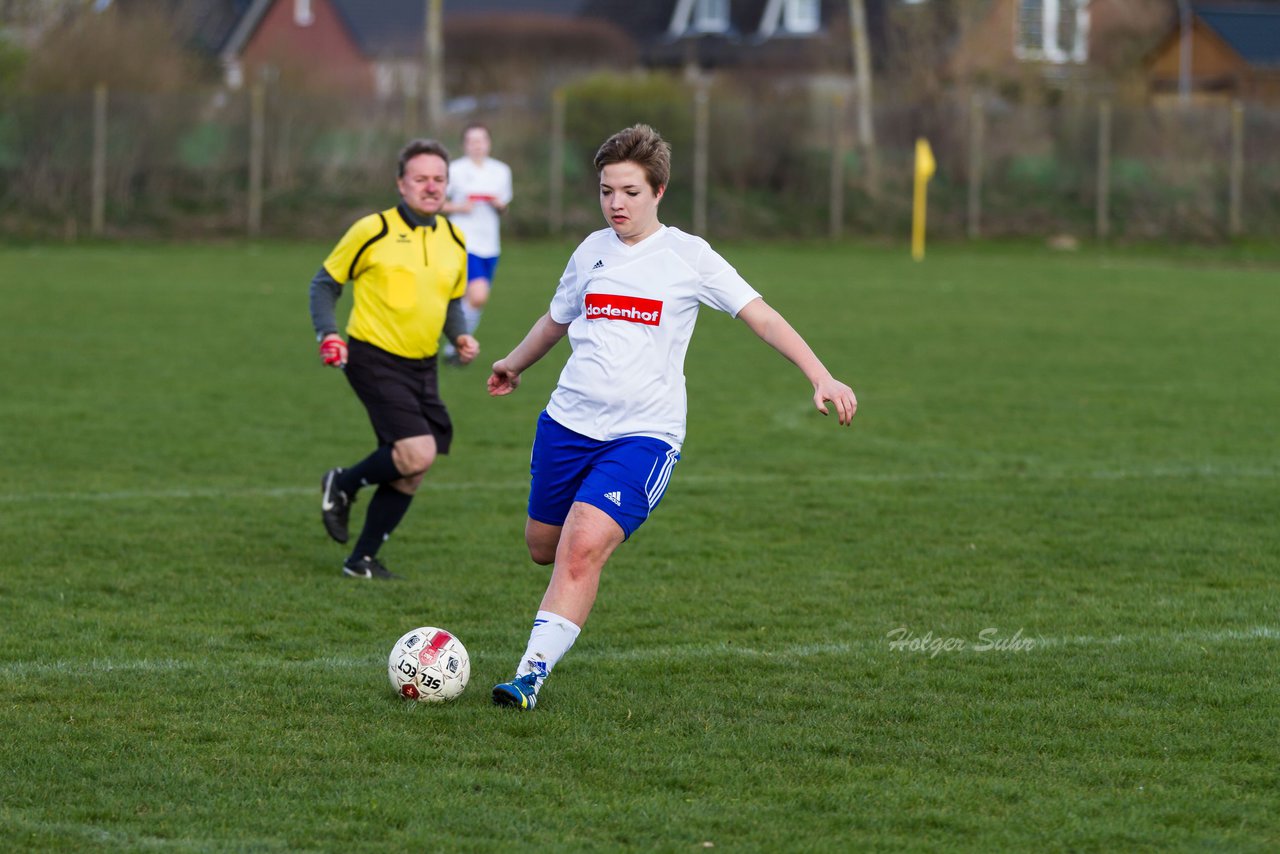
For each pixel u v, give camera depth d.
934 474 35.53
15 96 104.06
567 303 18.59
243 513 30.58
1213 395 48.81
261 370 51.34
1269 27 168.12
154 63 117.38
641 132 17.72
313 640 21.42
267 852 13.78
